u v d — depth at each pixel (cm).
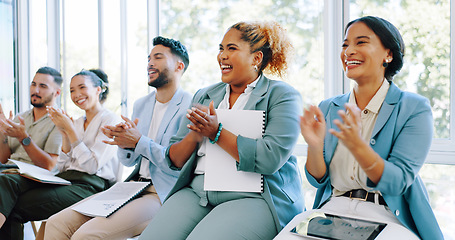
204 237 149
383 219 146
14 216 226
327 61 249
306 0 257
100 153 243
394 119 151
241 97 179
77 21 368
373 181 139
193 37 304
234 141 160
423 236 146
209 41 297
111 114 256
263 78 181
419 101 151
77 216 204
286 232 138
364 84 158
